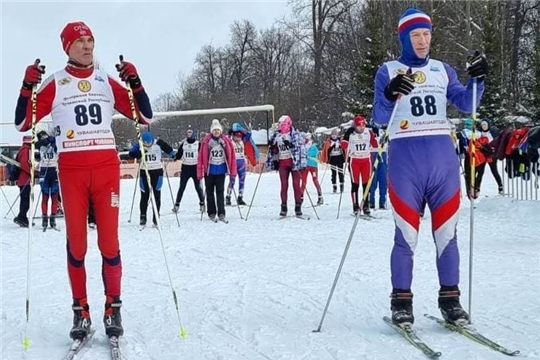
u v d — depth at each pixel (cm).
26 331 398
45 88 387
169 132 5012
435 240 395
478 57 386
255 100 5406
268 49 5625
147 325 426
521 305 433
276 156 1101
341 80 4019
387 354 343
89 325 394
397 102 386
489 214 982
